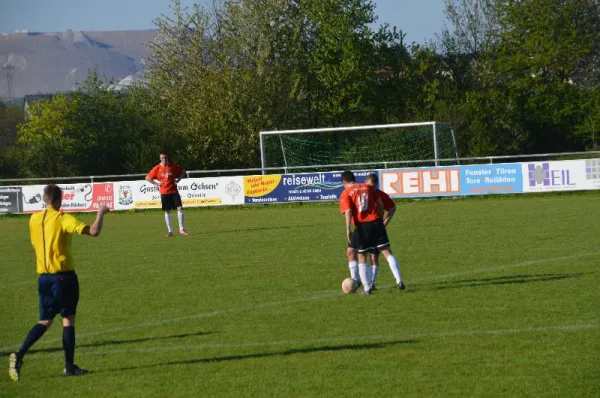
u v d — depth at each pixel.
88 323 19.20
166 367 14.72
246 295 22.08
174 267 28.58
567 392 12.15
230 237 38.19
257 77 79.38
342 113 88.12
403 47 94.81
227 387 13.22
